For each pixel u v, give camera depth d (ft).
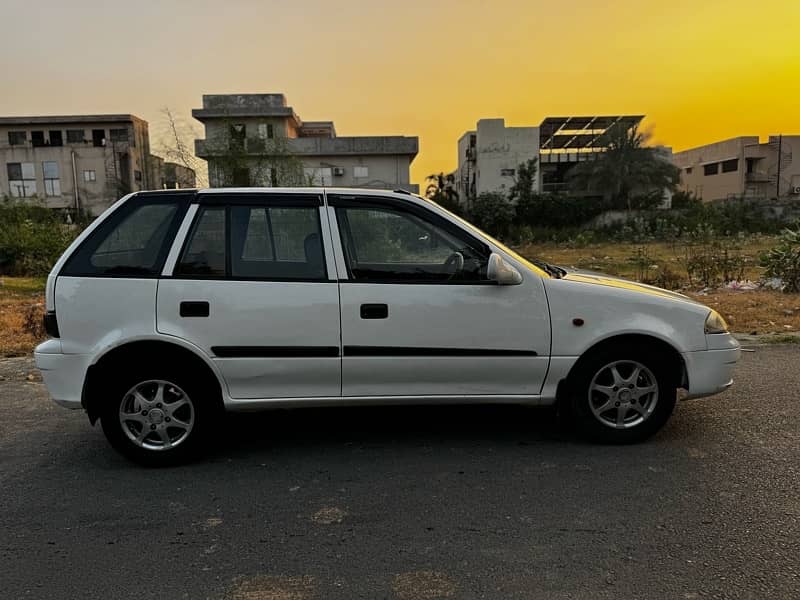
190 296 12.05
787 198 170.91
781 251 37.52
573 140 195.52
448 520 10.18
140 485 11.79
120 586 8.45
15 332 27.50
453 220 12.84
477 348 12.49
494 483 11.57
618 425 13.24
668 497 10.85
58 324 12.01
